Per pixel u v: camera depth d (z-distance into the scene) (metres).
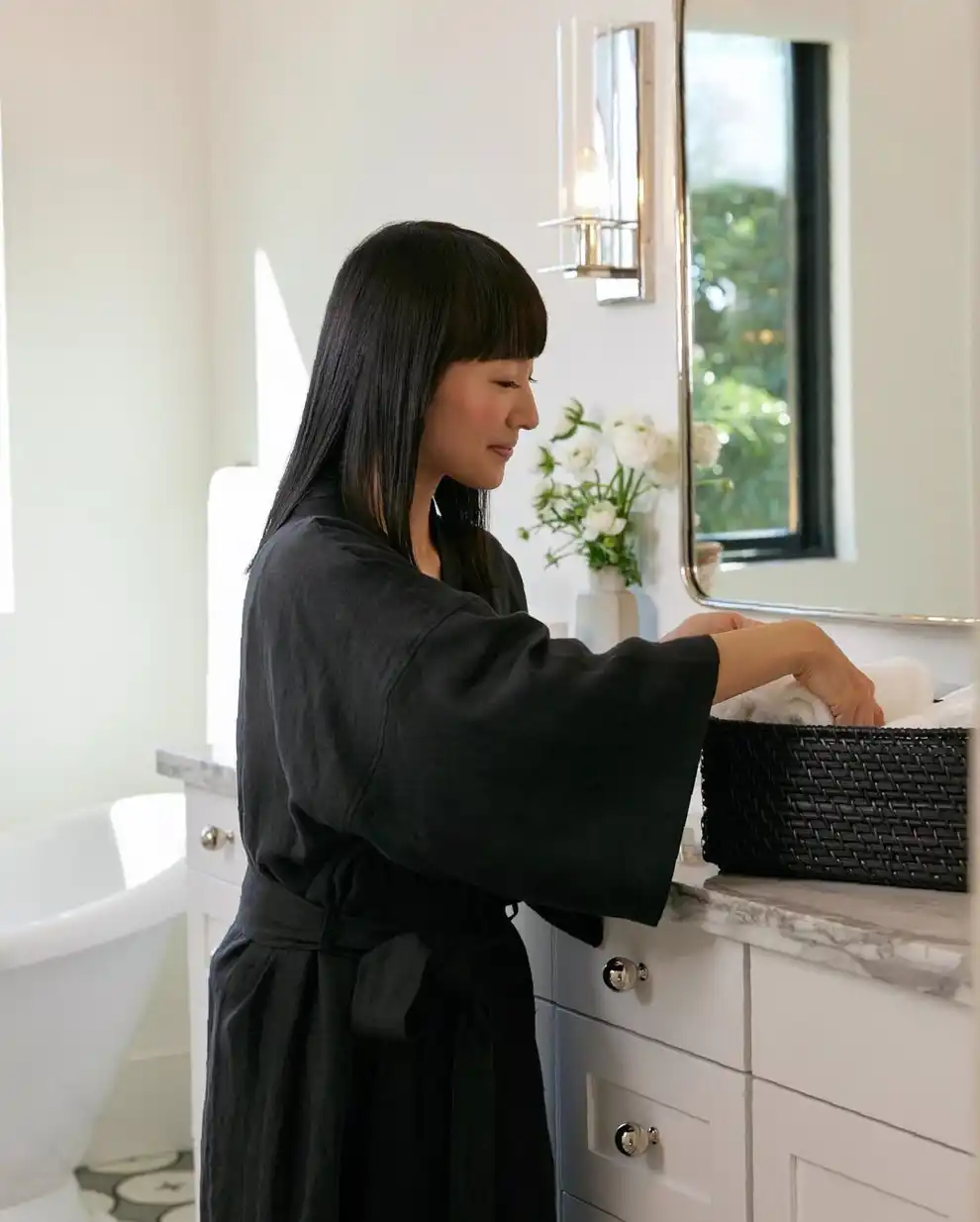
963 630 1.65
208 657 3.13
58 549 3.01
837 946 1.21
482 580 1.58
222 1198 1.41
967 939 1.16
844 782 1.32
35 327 2.96
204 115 3.12
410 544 1.37
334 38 2.70
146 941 2.40
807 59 1.78
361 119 2.64
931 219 1.64
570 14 2.18
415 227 1.40
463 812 1.21
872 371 1.71
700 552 1.97
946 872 1.29
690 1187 1.40
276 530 1.41
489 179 2.36
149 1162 2.96
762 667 1.29
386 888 1.35
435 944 1.36
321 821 1.28
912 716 1.39
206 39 3.11
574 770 1.21
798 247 1.81
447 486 1.57
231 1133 1.40
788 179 1.81
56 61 2.96
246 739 1.40
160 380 3.10
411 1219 1.37
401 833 1.23
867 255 1.71
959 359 1.61
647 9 2.06
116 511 3.06
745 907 1.28
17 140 2.93
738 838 1.37
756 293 1.86
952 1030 1.16
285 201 2.86
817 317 1.78
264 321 2.95
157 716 3.12
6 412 2.94
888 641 1.74
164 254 3.09
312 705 1.27
